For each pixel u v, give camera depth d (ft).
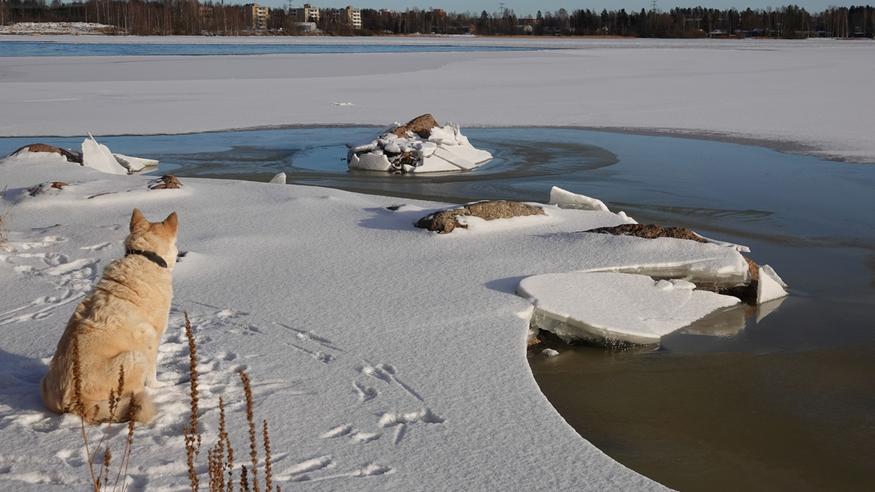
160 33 495.41
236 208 34.63
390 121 79.77
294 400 16.63
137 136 69.92
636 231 29.63
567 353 22.53
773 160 55.88
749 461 16.93
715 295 26.37
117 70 154.92
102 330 15.05
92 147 46.83
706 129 71.87
